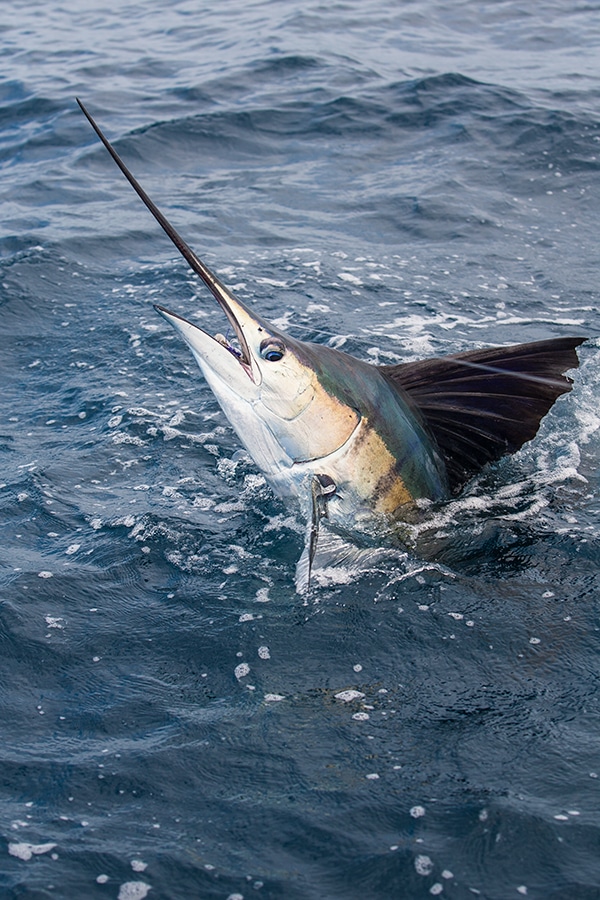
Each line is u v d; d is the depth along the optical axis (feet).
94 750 10.82
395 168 32.94
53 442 18.11
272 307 23.44
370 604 13.06
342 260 26.25
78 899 8.98
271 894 8.97
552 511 14.79
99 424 18.61
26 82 44.62
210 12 56.59
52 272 26.07
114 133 36.96
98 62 47.24
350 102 38.32
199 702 11.51
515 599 12.98
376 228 28.53
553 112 35.73
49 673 12.14
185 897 8.98
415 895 8.90
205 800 10.09
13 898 8.97
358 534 14.07
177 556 14.32
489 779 10.12
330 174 32.78
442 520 14.53
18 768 10.60
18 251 27.27
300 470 13.58
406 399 14.53
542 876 9.02
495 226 28.22
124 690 11.77
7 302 24.43
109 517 15.43
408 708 11.23
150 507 15.58
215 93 40.68
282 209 30.22
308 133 36.37
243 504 15.58
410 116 36.96
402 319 22.63
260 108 38.29
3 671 12.18
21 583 13.79
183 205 30.76
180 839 9.62
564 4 53.31
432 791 10.02
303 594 13.30
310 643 12.41
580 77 40.47
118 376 20.62
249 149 35.50
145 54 48.26
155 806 10.04
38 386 20.65
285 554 14.28
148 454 17.35
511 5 53.36
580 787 9.96
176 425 18.25
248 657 12.21
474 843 9.37
